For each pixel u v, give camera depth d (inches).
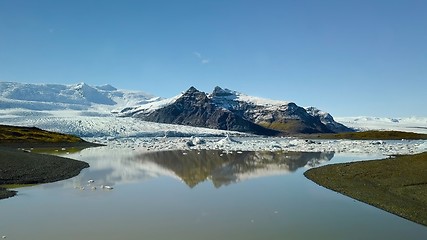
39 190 1125.1
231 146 3602.4
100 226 769.6
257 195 1081.4
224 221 806.5
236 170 1684.3
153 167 1804.9
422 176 1169.4
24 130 3814.0
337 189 1138.7
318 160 2139.5
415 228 745.0
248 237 698.8
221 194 1101.1
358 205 942.4
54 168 1536.7
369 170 1357.0
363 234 710.5
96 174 1501.0
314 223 783.7
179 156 2476.6
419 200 933.2
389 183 1131.9
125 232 732.0
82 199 1018.1
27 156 1759.4
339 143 4047.7
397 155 2418.8
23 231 732.0
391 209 880.3
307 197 1043.9
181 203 979.3
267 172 1606.8
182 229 751.1
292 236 706.8
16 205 937.5
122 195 1081.4
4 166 1429.6
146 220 813.2
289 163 1983.3
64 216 840.3
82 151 2859.3
